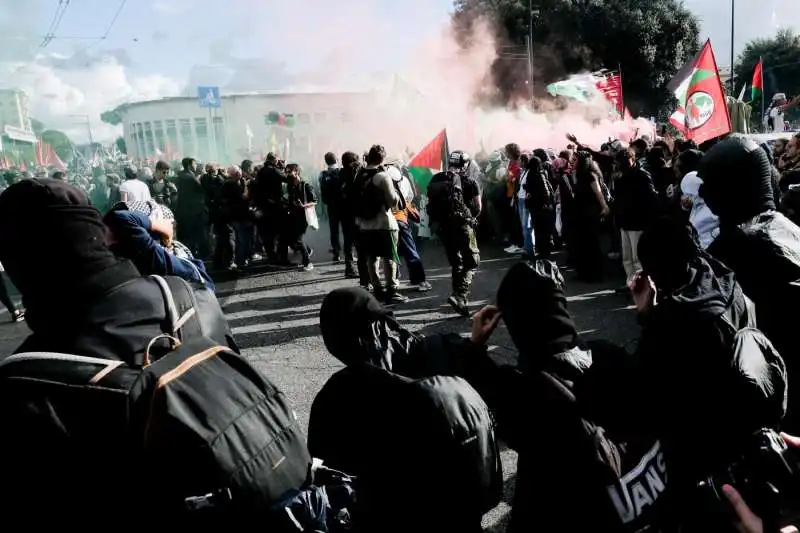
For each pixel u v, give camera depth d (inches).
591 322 239.8
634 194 256.8
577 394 64.6
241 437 48.2
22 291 49.2
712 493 62.8
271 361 219.5
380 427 71.4
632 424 63.0
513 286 69.2
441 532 69.4
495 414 72.7
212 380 49.1
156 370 47.2
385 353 78.2
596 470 64.1
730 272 70.3
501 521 120.3
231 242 384.5
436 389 69.6
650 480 64.1
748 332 65.1
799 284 84.0
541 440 66.6
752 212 90.5
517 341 69.9
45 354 45.7
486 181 422.9
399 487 69.6
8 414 43.4
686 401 61.6
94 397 44.5
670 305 63.1
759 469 62.3
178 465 45.6
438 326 246.8
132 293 50.6
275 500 49.9
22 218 47.6
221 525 46.8
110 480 44.6
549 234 330.6
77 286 48.6
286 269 387.2
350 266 352.2
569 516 65.8
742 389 61.4
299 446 52.9
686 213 227.6
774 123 725.3
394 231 273.6
